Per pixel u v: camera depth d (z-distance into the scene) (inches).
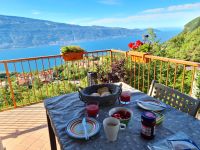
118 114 49.0
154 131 41.5
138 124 47.3
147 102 58.6
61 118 52.7
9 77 133.6
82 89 61.4
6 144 95.5
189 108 55.9
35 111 134.3
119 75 152.4
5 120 122.3
